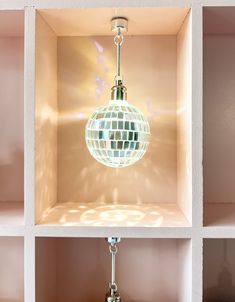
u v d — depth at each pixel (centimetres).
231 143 89
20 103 90
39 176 70
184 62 75
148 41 89
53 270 87
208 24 78
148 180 90
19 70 90
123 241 92
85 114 90
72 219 71
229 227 65
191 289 65
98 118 71
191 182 66
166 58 89
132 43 89
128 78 89
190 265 66
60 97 90
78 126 90
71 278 92
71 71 89
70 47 89
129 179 90
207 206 85
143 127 72
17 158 91
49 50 79
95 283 92
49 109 80
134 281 92
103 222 68
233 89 89
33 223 66
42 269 74
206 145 89
